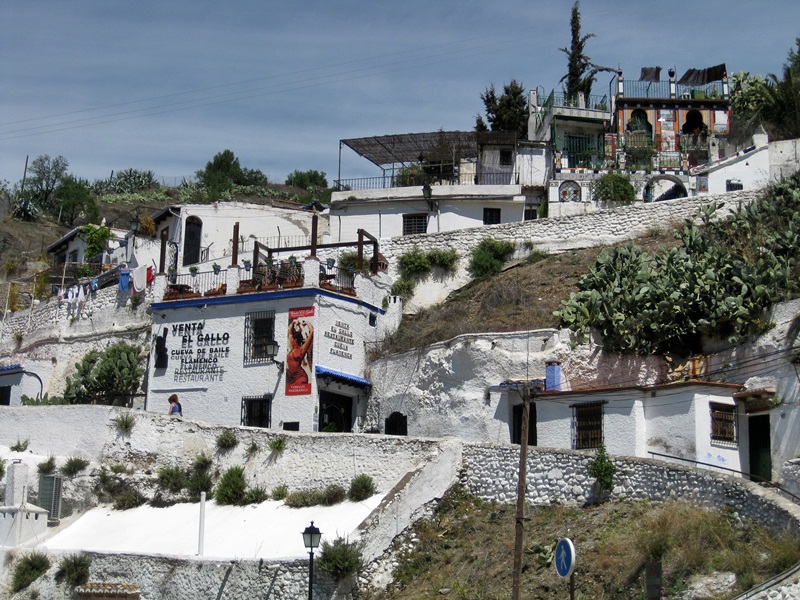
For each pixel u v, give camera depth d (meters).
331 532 32.97
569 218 50.94
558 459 32.91
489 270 50.19
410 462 34.78
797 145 55.22
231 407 42.97
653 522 29.14
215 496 37.19
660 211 50.06
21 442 41.75
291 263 43.84
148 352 48.75
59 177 95.12
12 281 68.50
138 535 36.47
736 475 32.47
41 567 35.50
